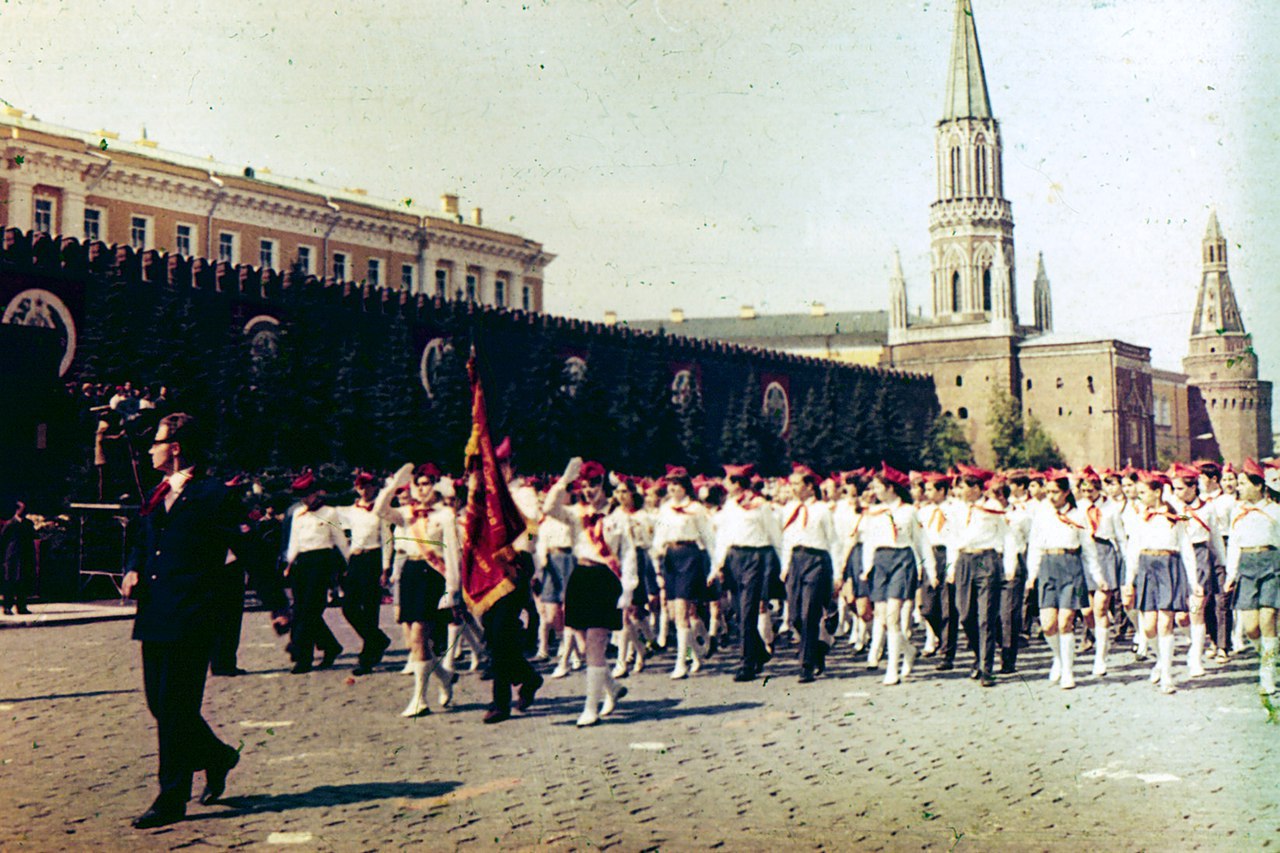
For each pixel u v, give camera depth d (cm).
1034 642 1580
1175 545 1116
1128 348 9431
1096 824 627
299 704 1048
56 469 2097
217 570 659
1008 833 611
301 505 1290
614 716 984
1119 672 1258
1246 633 1109
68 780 745
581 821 638
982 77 10431
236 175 5244
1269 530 1100
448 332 4500
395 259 5712
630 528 1308
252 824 634
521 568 969
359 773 761
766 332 12825
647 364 5706
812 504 1213
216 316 3662
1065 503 1160
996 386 9462
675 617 1237
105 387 2700
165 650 643
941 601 1376
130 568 659
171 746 638
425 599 991
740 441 6222
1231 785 712
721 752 829
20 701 1058
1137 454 9400
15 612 1877
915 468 7300
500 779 743
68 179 4478
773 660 1388
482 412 960
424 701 996
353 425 3775
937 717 972
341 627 1753
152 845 592
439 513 995
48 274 3198
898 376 9012
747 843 596
